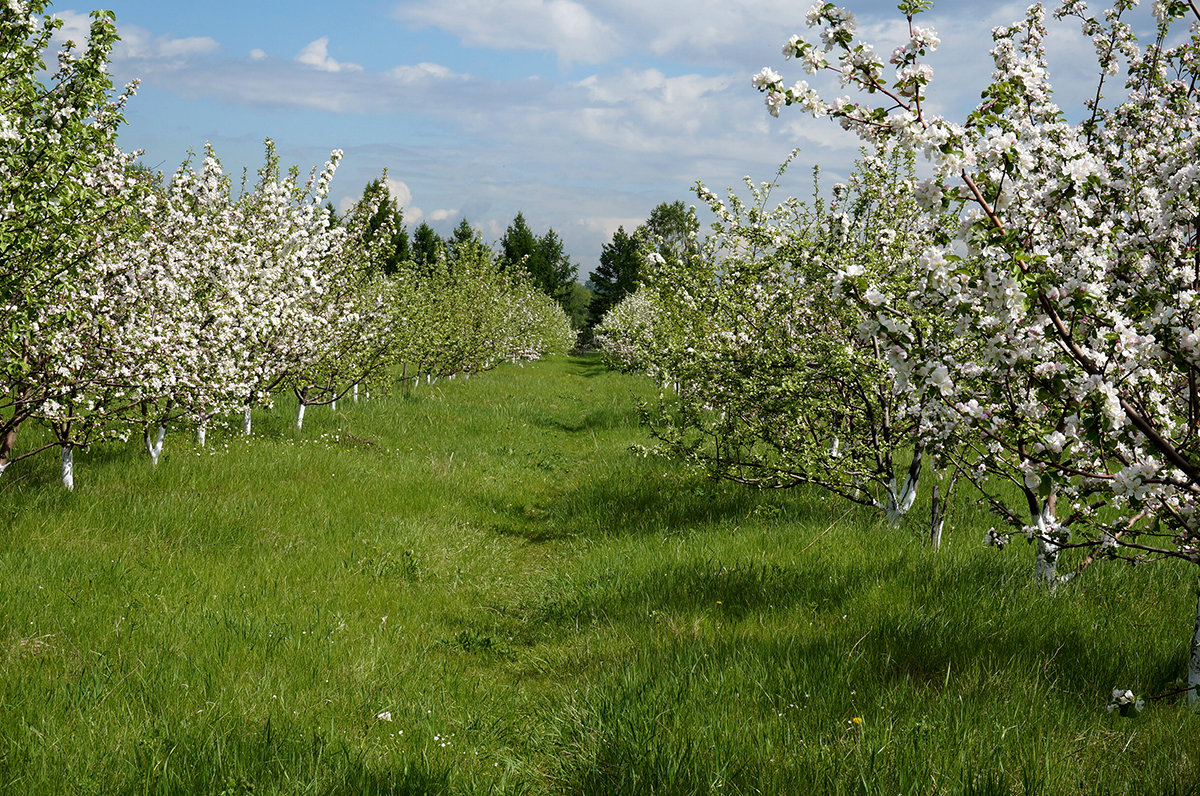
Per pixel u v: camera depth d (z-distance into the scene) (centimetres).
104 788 356
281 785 366
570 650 605
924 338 439
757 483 930
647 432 1683
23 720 396
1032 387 389
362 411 1706
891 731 415
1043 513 593
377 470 1169
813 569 689
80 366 793
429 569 792
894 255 708
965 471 552
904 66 362
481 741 450
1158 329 340
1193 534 368
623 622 640
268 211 1301
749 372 826
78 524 753
